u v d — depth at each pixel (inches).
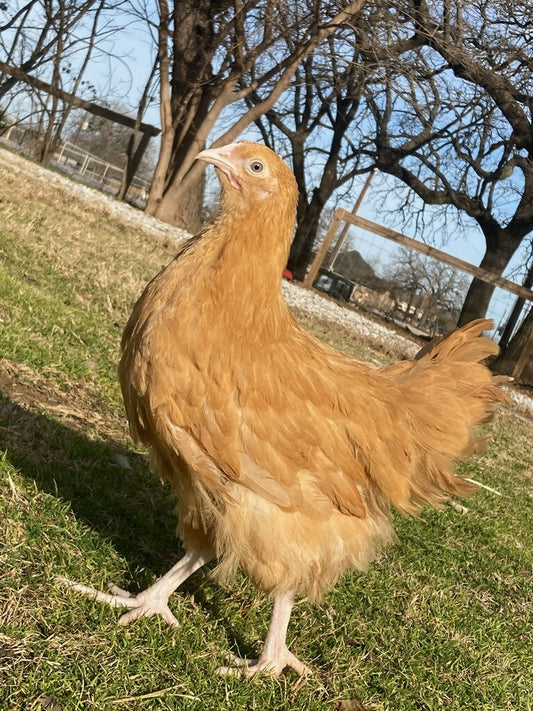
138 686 19.9
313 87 215.2
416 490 24.9
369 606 29.4
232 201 20.9
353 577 31.0
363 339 120.0
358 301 194.5
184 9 172.1
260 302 20.7
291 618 26.9
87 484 28.7
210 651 22.7
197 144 170.6
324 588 22.6
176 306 20.0
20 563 22.1
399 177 211.9
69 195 120.9
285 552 21.2
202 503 21.3
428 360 26.5
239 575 28.2
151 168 309.6
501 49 162.6
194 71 177.6
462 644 29.1
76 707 18.2
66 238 76.9
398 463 23.8
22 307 45.8
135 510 28.9
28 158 195.2
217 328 19.9
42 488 26.6
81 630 20.8
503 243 192.9
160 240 114.0
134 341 20.4
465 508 48.1
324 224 244.7
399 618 29.4
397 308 198.2
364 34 148.6
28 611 20.4
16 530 23.3
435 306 209.3
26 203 87.4
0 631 19.3
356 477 22.4
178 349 19.7
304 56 156.9
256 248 20.5
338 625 27.4
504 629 32.2
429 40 158.2
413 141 208.1
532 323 165.2
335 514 21.9
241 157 20.8
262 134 223.9
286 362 21.4
